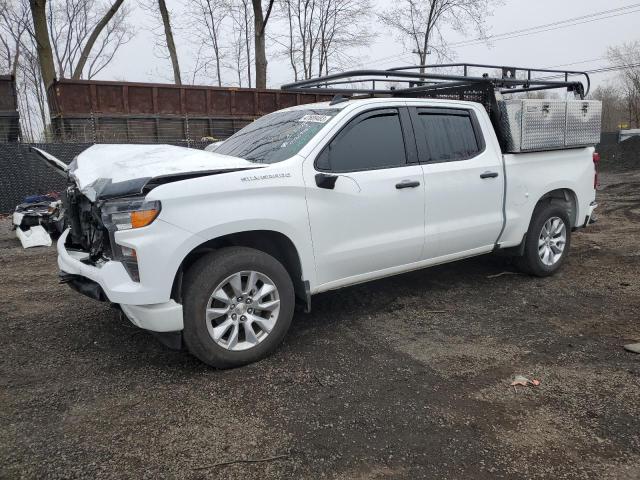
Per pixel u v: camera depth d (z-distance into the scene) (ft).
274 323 12.91
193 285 11.76
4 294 18.71
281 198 12.73
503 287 18.56
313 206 13.28
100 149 15.40
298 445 9.48
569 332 14.56
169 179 11.61
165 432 9.89
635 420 10.17
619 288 18.28
